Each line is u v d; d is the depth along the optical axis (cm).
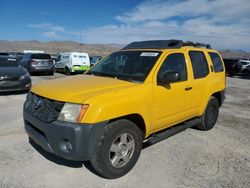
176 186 354
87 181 357
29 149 450
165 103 434
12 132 538
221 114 782
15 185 341
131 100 367
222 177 382
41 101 366
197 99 523
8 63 1080
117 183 355
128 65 457
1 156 421
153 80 412
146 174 382
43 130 352
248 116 769
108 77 443
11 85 966
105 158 345
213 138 550
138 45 517
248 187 357
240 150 489
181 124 521
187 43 543
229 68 2731
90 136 328
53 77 1811
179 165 414
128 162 379
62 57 2289
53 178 362
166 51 458
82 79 427
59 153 339
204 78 543
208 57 577
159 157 441
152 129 424
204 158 445
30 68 1867
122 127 357
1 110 728
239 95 1237
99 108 331
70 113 332
